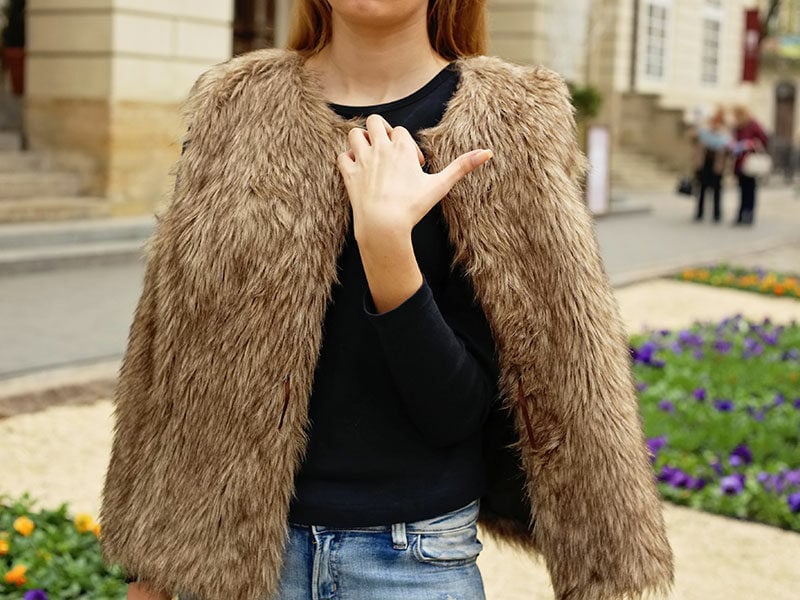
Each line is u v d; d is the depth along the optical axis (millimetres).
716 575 4168
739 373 7453
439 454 1593
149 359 1685
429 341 1455
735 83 34344
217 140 1652
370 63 1682
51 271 9859
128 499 1661
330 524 1571
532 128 1604
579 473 1577
